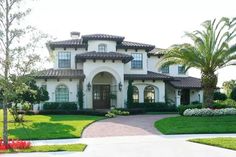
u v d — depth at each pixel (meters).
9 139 17.42
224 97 41.16
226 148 14.27
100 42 37.94
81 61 37.25
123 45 38.94
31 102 27.08
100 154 13.12
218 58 28.34
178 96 39.56
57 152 13.68
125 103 37.12
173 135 19.00
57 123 23.77
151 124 23.72
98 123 24.25
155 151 13.70
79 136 18.47
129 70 39.31
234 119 24.53
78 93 35.25
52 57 17.17
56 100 35.72
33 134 19.03
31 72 15.17
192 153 13.13
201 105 29.66
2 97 15.23
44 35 15.41
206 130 20.11
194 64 29.17
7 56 14.77
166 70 42.53
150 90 38.59
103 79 38.09
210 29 28.42
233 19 27.33
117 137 18.36
